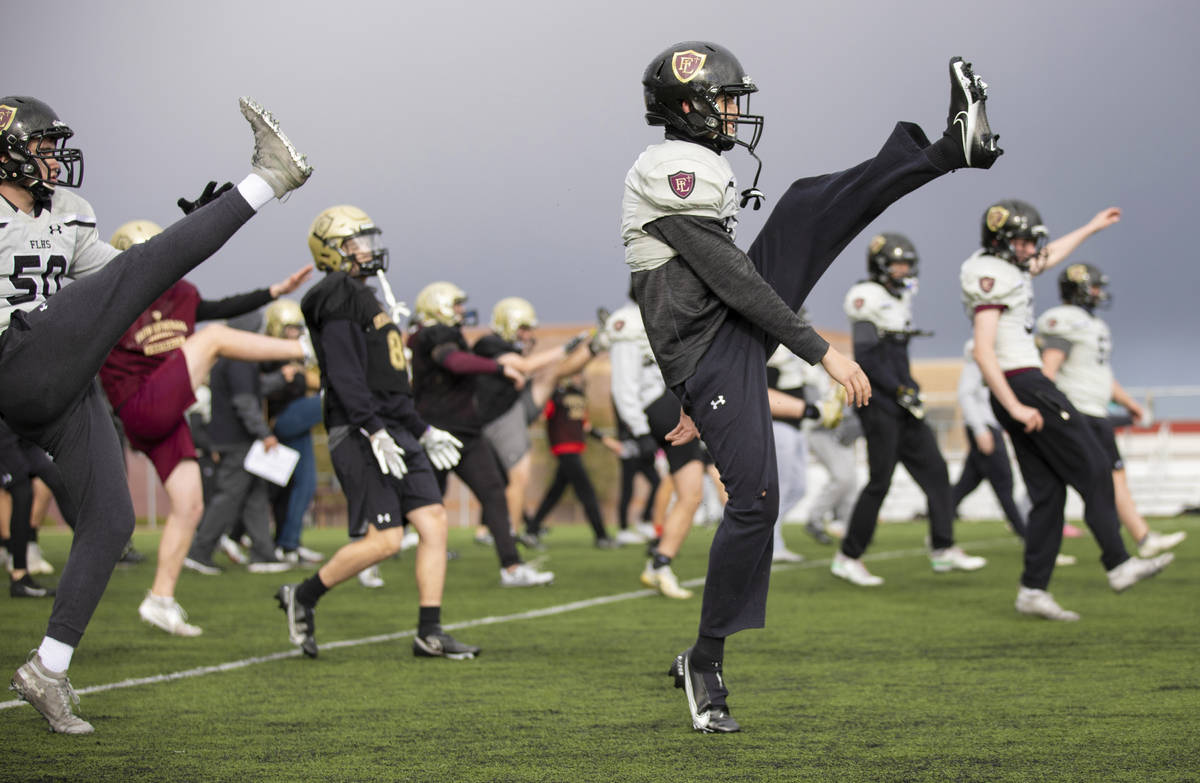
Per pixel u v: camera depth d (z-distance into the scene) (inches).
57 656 193.3
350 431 276.1
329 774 167.9
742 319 185.8
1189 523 822.5
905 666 255.0
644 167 184.1
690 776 164.6
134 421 308.3
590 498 681.0
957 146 187.2
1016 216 321.7
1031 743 181.8
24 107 197.2
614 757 176.4
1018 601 330.6
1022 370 323.9
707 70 185.0
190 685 241.3
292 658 277.4
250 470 516.1
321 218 288.7
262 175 187.2
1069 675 240.8
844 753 176.7
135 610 376.8
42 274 205.6
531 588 442.3
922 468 473.1
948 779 161.2
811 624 324.5
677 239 181.8
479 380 510.6
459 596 416.8
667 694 228.7
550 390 681.0
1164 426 978.7
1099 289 426.0
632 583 458.3
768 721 200.7
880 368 428.5
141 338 312.0
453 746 185.0
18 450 393.1
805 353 178.4
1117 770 165.0
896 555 581.0
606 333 483.2
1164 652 268.4
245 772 169.3
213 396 525.0
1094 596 382.0
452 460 296.2
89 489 195.6
